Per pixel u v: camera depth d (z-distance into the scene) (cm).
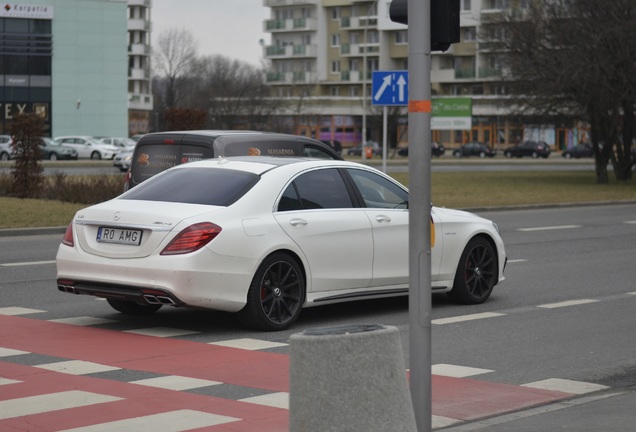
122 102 10706
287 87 13538
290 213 1170
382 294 1253
